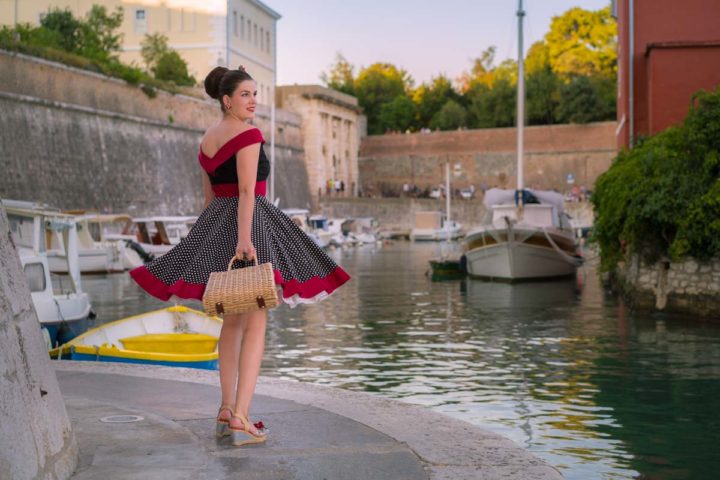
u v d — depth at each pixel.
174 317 14.48
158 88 58.19
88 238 42.62
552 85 96.69
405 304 27.55
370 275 40.72
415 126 114.75
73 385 7.01
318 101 88.31
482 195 91.69
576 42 108.44
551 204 40.66
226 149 5.31
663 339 18.81
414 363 16.30
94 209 49.34
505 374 15.02
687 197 21.45
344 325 22.31
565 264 37.72
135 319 14.23
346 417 5.92
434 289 33.09
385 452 5.11
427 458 5.00
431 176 94.94
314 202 87.75
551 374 14.98
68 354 11.88
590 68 107.00
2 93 42.59
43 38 55.16
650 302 23.22
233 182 5.38
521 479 4.63
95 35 61.66
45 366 4.51
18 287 4.36
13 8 72.00
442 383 14.23
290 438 5.40
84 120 49.62
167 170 58.56
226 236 5.34
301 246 5.41
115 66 54.41
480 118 101.50
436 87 114.38
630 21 30.67
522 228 36.53
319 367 15.91
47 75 46.41
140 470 4.64
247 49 81.31
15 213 20.08
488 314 24.55
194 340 13.64
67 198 46.97
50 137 46.19
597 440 10.53
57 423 4.50
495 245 36.78
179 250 5.39
